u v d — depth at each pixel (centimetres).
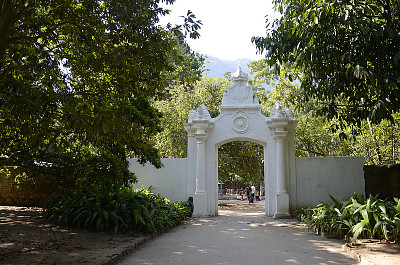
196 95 2239
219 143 1577
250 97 1571
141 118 1052
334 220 904
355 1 724
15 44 738
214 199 1541
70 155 1154
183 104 2202
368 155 1747
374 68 796
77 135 1066
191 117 1592
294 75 1454
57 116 743
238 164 2270
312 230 1051
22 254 651
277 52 991
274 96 1997
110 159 1117
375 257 627
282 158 1474
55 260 612
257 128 1540
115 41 750
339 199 1466
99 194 1025
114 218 920
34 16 759
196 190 1509
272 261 656
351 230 831
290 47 963
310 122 1931
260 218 1428
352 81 822
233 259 673
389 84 728
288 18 920
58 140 1123
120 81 772
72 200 1048
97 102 793
